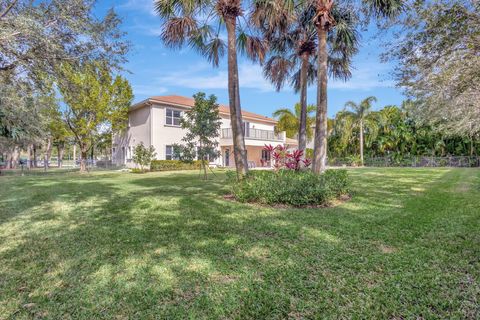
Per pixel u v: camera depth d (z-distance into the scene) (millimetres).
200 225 4930
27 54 4887
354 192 8398
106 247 3844
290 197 6500
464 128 10250
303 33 9961
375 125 25094
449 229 4445
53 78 5625
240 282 2811
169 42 8508
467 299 2420
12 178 14500
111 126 20266
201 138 12789
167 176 15102
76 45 5406
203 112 12445
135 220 5336
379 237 4117
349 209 6078
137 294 2600
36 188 10141
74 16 5141
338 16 8242
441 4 4344
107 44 5781
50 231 4641
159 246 3867
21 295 2605
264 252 3604
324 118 7973
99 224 5066
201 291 2648
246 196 7047
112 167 23156
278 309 2344
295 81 12586
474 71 4668
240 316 2262
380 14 6703
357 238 4098
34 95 6148
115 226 4918
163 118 20047
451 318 2168
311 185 6652
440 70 5078
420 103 9117
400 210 5895
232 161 24562
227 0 7645
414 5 4773
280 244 3893
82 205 6852
